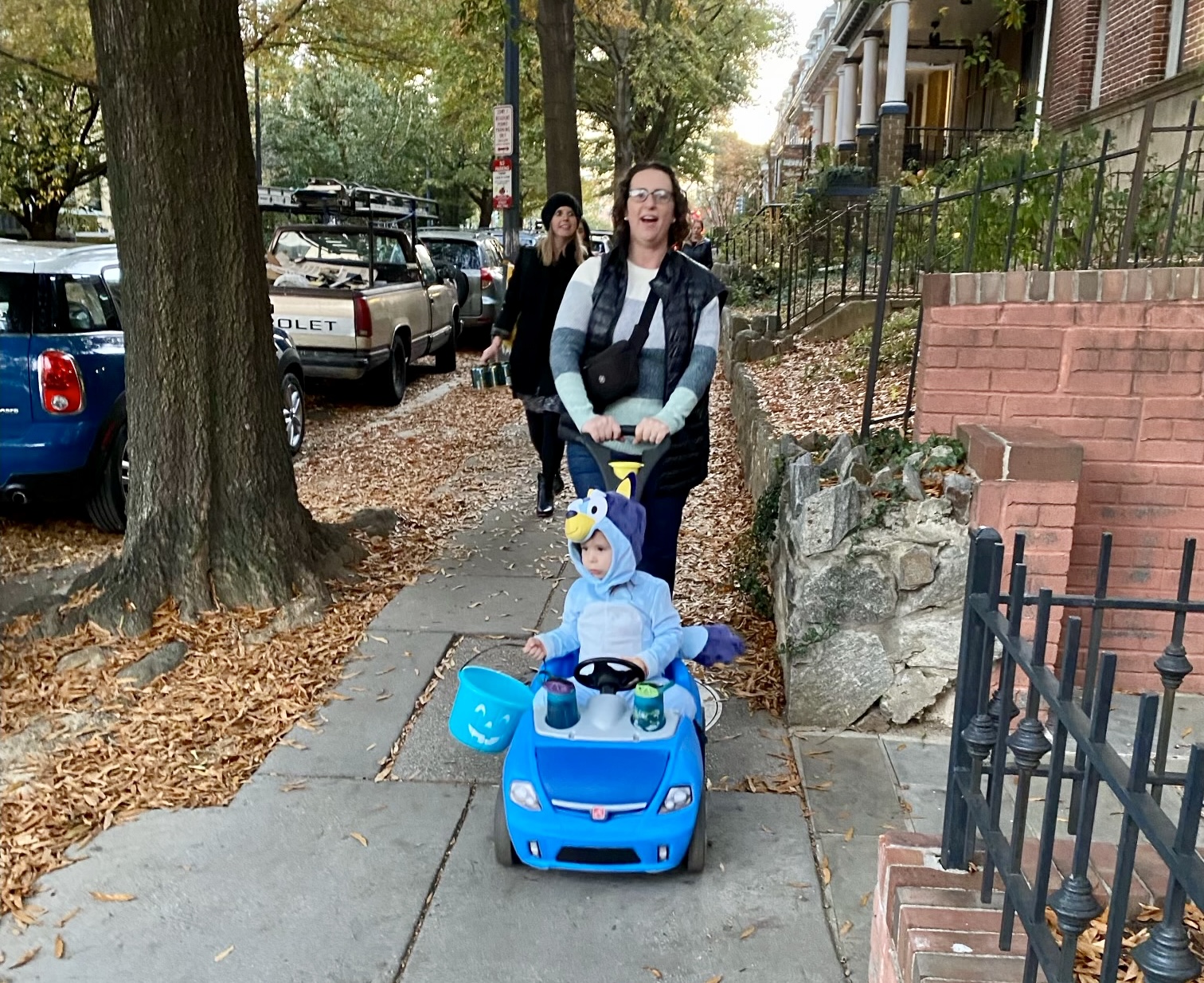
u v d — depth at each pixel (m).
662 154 37.97
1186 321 4.04
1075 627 1.74
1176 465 4.15
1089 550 4.27
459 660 4.68
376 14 16.41
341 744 3.95
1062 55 13.03
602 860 3.01
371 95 33.56
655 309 3.54
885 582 3.94
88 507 6.47
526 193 40.25
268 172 33.91
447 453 9.13
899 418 5.45
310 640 4.82
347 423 10.77
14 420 5.99
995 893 2.28
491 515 7.09
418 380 14.02
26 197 18.42
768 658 4.62
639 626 3.24
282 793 3.62
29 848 3.26
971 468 4.00
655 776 2.95
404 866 3.21
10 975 2.73
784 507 4.64
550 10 12.34
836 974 2.76
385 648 4.81
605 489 3.53
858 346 8.33
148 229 4.70
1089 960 2.17
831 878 3.15
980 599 2.27
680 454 3.65
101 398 6.22
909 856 2.45
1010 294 4.12
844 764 3.81
